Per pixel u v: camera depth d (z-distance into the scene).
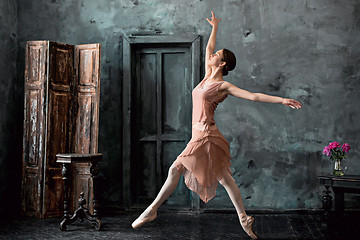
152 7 4.99
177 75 5.09
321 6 4.80
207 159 3.36
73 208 4.66
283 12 4.84
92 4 5.09
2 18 4.77
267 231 3.88
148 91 5.14
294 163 4.79
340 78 4.77
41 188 4.52
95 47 4.69
